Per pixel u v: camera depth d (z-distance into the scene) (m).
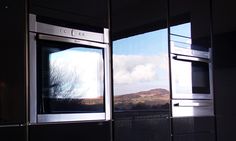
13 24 1.66
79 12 1.96
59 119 1.82
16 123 1.63
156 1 2.46
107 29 2.12
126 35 2.22
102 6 2.09
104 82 2.07
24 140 1.66
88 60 2.00
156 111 2.36
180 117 2.54
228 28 3.10
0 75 1.59
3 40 1.61
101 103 2.04
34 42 1.74
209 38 2.94
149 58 2.36
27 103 1.69
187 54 2.69
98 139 2.00
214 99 2.90
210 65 2.92
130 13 2.26
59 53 1.86
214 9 3.02
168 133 2.43
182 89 2.61
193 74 2.74
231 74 3.06
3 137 1.58
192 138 2.63
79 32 1.95
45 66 1.79
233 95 3.06
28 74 1.70
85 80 1.98
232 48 3.14
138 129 2.23
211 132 2.83
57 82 1.84
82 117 1.93
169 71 2.51
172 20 2.58
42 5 1.79
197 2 2.84
